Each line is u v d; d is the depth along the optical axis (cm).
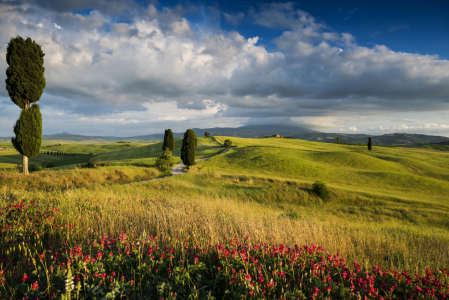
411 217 2150
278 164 5769
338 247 511
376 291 295
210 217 610
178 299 275
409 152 9531
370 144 9831
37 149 1914
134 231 466
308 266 345
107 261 309
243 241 433
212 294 291
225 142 9194
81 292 261
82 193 990
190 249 389
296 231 572
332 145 11931
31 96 1855
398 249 604
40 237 412
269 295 278
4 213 470
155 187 2128
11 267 300
